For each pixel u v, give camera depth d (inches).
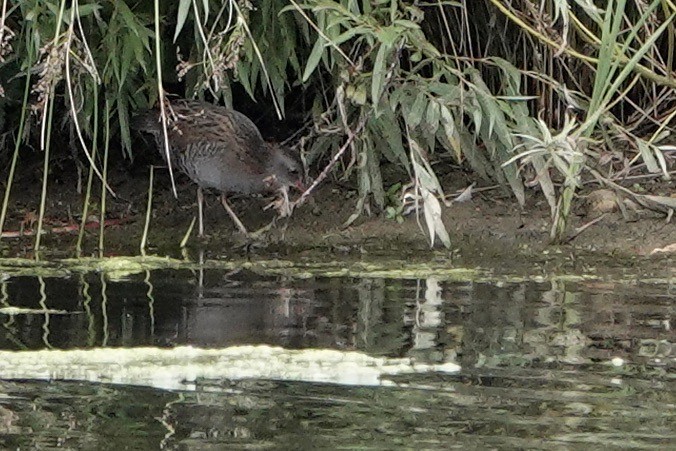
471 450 242.7
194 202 510.6
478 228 471.5
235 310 358.0
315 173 518.0
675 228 462.0
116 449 243.4
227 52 428.1
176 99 512.1
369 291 386.0
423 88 454.3
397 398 275.3
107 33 445.7
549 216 477.4
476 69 478.6
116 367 299.1
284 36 468.1
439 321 345.7
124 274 412.8
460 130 467.8
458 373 295.4
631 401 273.1
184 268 423.5
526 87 511.8
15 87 490.6
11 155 528.4
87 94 469.7
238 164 487.5
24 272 413.7
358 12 436.1
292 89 539.5
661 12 499.2
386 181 505.0
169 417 262.5
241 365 301.1
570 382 287.1
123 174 528.1
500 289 389.4
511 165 470.3
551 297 376.2
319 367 300.0
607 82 435.5
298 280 403.5
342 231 475.8
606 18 427.2
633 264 429.4
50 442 247.0
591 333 331.6
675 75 511.2
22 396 276.7
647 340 324.2
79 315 351.6
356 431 253.6
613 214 474.0
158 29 420.8
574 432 253.0
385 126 465.7
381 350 315.0
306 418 262.5
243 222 491.5
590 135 480.7
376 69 428.5
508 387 283.1
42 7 428.8
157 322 343.9
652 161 460.8
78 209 502.0
